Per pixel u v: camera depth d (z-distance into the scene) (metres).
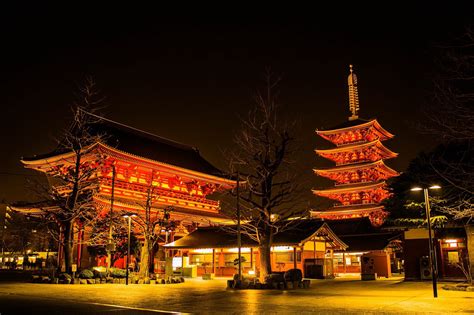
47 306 18.44
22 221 75.06
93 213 49.94
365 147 82.06
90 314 16.16
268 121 31.77
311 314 16.23
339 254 62.31
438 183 28.11
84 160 54.34
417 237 38.22
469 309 17.09
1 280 35.72
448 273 36.47
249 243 46.69
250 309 17.89
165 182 68.38
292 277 31.78
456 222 30.22
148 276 38.38
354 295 24.05
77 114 40.72
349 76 90.50
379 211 75.62
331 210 79.94
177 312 17.03
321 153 85.88
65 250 35.78
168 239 61.22
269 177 31.41
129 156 57.03
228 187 75.44
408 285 32.03
